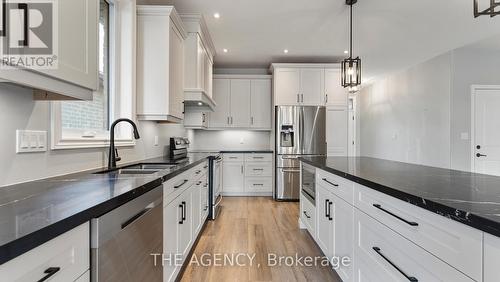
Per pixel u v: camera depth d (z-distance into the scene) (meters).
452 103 4.66
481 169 4.70
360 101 7.74
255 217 3.85
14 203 0.89
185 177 2.22
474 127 4.70
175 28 2.83
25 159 1.31
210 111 5.02
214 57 5.18
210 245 2.82
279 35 4.10
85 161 1.79
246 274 2.23
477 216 0.77
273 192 5.20
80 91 1.34
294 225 3.48
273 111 5.25
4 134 1.21
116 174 1.63
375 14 3.40
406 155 5.78
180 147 3.58
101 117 2.22
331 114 5.16
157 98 2.55
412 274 1.10
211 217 3.71
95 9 1.43
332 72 5.17
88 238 0.85
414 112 5.55
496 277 0.73
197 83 3.53
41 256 0.66
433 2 3.10
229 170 5.34
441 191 1.12
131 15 2.42
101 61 2.23
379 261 1.37
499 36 4.09
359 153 7.74
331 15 3.46
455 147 4.67
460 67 4.68
